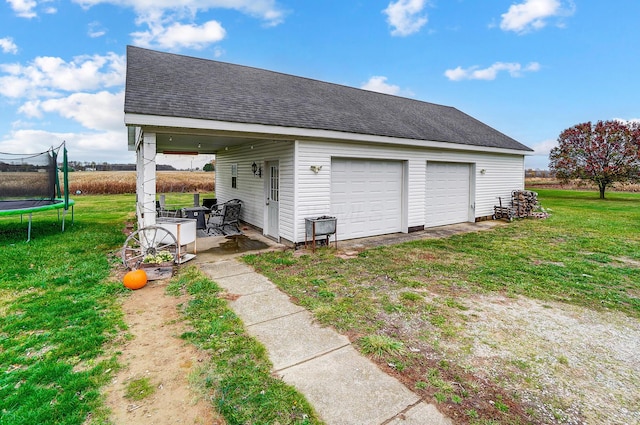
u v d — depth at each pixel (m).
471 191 10.83
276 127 6.22
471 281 4.90
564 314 3.78
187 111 5.47
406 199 8.90
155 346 2.98
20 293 4.24
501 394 2.34
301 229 7.11
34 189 9.80
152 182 5.57
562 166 22.69
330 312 3.73
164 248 5.85
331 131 6.91
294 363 2.71
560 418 2.11
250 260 6.05
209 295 4.25
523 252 6.75
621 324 3.54
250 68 10.05
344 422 2.04
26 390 2.31
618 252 6.74
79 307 3.79
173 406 2.20
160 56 8.48
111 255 6.30
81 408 2.15
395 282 4.85
